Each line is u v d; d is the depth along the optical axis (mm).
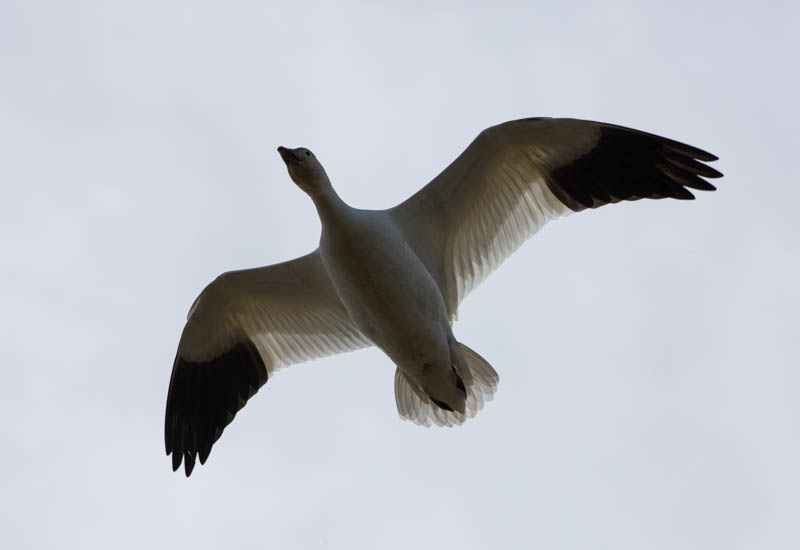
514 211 13406
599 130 12930
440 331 12906
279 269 13820
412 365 13148
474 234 13492
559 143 13023
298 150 12977
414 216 13305
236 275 13891
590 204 13305
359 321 13219
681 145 12977
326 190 12914
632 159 13188
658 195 13172
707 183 12984
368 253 12695
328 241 12859
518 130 12773
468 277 13609
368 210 13102
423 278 12820
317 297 14102
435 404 13594
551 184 13305
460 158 12938
